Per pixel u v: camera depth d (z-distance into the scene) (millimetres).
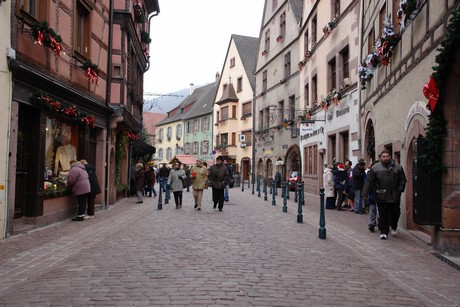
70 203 13023
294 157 31109
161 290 5379
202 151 58688
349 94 18828
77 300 5016
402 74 10766
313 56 25266
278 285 5695
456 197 7742
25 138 10516
